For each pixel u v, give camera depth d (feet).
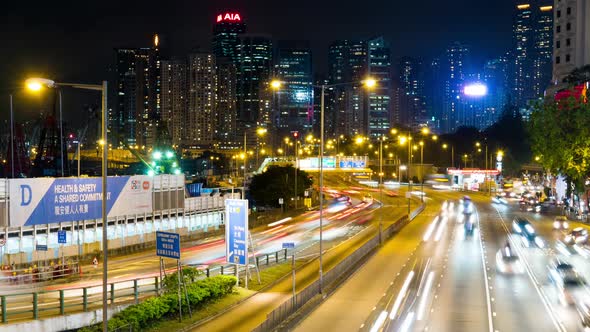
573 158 300.20
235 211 160.04
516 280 181.47
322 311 143.95
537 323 133.28
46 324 108.99
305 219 365.40
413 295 160.86
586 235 258.37
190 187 382.01
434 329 127.85
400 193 563.48
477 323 132.77
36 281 162.61
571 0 497.05
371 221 352.08
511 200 499.51
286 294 154.92
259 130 499.51
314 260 211.20
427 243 260.62
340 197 525.75
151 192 248.73
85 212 215.31
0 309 117.39
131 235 235.40
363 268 201.77
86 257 206.08
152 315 118.21
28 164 509.76
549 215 381.60
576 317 138.21
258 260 189.26
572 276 165.17
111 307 120.57
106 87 90.27
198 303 134.41
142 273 180.55
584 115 298.15
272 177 429.38
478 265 207.00
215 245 249.96
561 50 505.66
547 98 438.40
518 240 270.46
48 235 201.26
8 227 188.85
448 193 567.18
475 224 335.47
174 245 126.93
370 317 137.69
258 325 114.32
